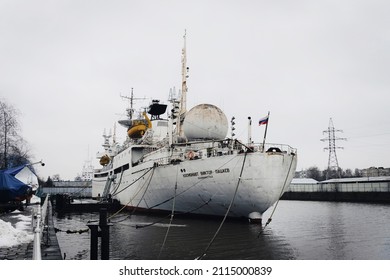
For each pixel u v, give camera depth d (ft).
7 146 170.30
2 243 49.80
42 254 46.14
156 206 115.85
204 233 77.71
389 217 121.80
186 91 127.54
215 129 109.09
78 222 114.42
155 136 148.46
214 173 89.76
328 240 72.02
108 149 203.72
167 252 60.49
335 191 241.14
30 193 126.00
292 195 278.87
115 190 163.63
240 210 89.25
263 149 85.20
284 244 67.05
